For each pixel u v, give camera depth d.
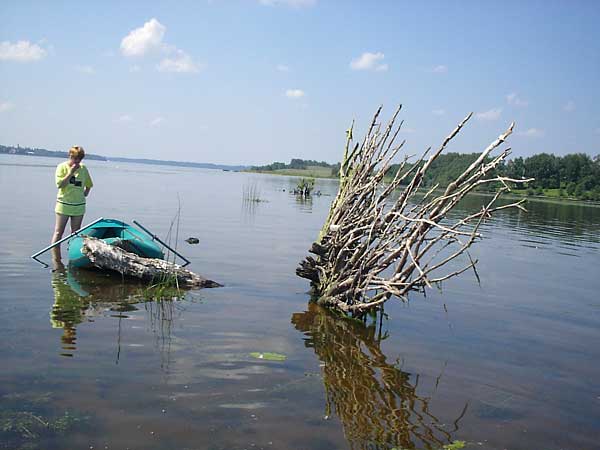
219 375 4.85
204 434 3.78
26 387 4.29
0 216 14.38
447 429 4.17
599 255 15.71
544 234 21.20
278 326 6.55
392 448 3.80
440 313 7.91
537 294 9.69
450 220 23.58
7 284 7.48
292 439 3.81
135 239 9.31
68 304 6.74
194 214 19.38
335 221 8.02
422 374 5.32
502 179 5.82
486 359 5.94
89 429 3.73
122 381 4.55
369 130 8.22
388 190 7.25
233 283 8.70
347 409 4.38
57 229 9.78
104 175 49.16
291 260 11.21
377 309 7.79
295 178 101.62
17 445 3.47
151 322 6.28
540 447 4.00
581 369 5.83
